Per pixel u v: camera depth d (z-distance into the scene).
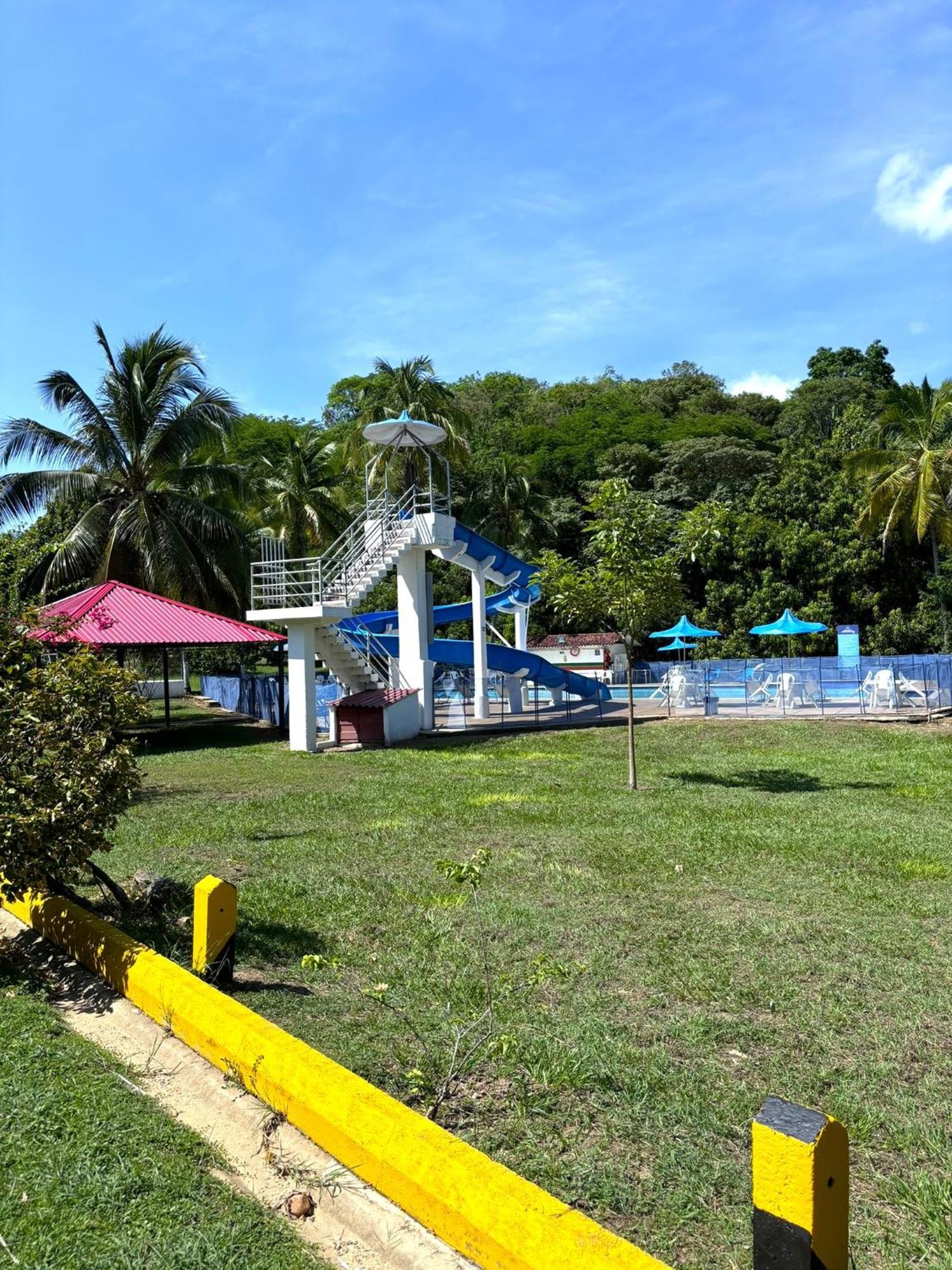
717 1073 4.35
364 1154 3.35
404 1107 3.49
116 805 6.05
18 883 5.53
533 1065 4.37
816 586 40.94
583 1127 3.88
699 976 5.57
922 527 35.41
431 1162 3.14
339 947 6.15
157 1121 3.78
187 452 29.52
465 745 19.52
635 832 9.77
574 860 8.53
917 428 37.97
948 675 23.89
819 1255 2.24
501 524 51.00
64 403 28.12
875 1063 4.48
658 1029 4.84
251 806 11.78
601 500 13.11
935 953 6.02
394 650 27.25
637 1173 3.54
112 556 28.09
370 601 46.53
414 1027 4.76
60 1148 3.54
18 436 27.50
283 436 51.94
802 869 8.19
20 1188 3.27
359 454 37.00
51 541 13.73
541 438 58.12
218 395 29.22
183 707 33.09
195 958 5.30
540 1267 2.63
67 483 27.94
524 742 19.58
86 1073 4.21
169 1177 3.37
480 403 64.19
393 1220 3.11
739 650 40.34
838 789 13.00
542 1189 3.32
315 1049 4.48
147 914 6.74
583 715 25.16
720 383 70.19
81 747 5.88
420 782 13.84
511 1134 3.82
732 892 7.45
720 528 12.79
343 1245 3.07
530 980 4.84
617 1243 2.60
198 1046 4.41
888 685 23.36
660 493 50.16
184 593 28.86
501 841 9.43
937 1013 5.06
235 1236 3.05
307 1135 3.64
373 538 21.86
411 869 8.25
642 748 18.34
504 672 25.55
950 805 11.59
